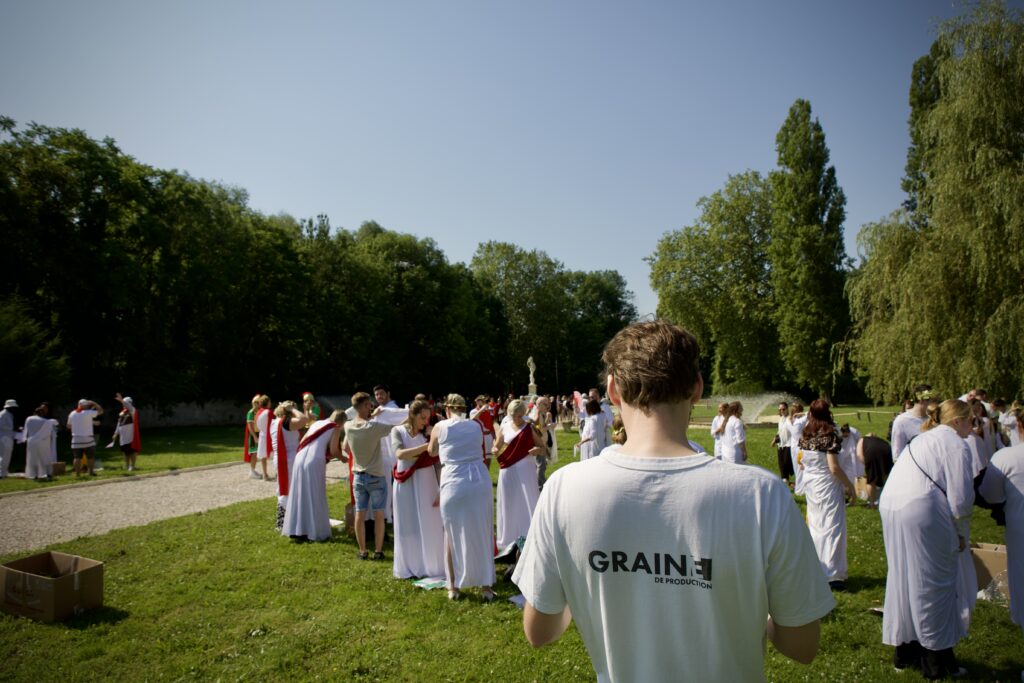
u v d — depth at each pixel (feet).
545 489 5.45
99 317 108.17
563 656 16.89
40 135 104.58
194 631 18.67
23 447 71.20
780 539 4.53
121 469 54.08
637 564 4.73
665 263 161.17
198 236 129.80
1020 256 48.16
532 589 5.31
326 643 17.83
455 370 194.59
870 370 62.23
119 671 16.30
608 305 304.50
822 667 15.94
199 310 132.26
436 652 17.15
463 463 21.52
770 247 146.30
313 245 164.76
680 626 4.62
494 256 236.43
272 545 27.86
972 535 29.50
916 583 15.16
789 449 41.11
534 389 103.86
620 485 4.87
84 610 19.92
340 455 29.78
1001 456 15.07
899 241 59.21
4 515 35.53
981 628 17.94
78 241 103.50
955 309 53.11
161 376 118.73
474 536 21.12
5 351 76.18
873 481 34.24
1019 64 49.85
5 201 95.14
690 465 4.84
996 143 51.34
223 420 144.05
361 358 164.45
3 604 20.01
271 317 144.56
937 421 16.03
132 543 28.22
